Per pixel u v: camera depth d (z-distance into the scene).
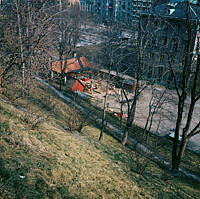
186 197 14.23
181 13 38.31
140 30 22.50
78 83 39.66
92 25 83.06
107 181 11.93
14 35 23.69
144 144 24.31
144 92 41.09
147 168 16.83
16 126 13.27
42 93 28.62
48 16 23.89
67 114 25.19
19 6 23.91
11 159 10.03
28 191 8.66
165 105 36.91
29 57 22.75
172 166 18.31
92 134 21.36
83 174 11.47
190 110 16.75
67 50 41.22
